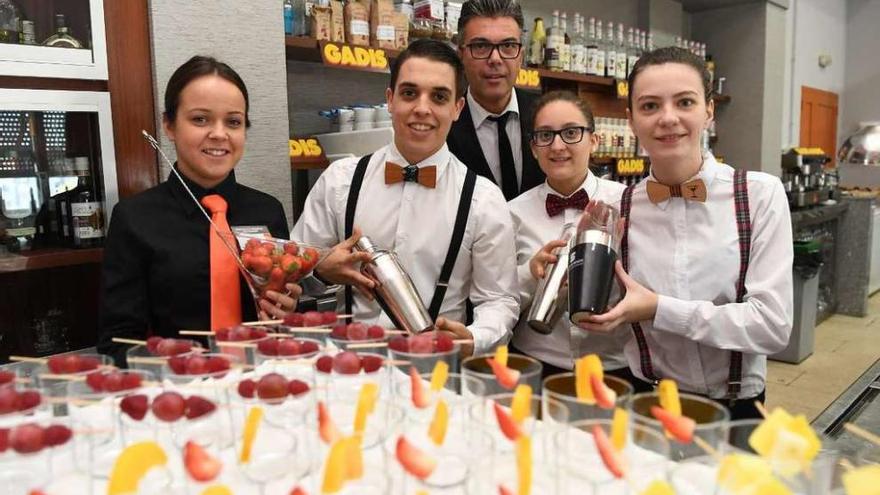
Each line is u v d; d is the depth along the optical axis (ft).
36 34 6.25
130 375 3.58
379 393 3.59
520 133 7.66
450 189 6.02
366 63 8.45
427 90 5.65
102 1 6.31
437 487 2.59
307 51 8.34
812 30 24.75
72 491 2.85
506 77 7.23
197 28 6.91
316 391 3.63
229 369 3.77
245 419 3.30
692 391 5.08
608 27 14.65
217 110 5.45
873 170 26.48
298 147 8.25
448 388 3.99
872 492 2.46
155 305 5.54
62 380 3.82
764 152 18.43
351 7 8.45
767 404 11.96
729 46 18.54
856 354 15.03
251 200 6.06
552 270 5.32
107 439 3.38
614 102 14.17
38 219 6.53
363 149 8.08
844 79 27.91
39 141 6.40
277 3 7.59
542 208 6.77
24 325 6.57
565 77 12.22
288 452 2.93
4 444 2.88
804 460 2.58
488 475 2.74
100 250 6.57
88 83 6.37
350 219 6.17
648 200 5.13
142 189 6.75
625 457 2.64
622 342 6.14
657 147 4.76
